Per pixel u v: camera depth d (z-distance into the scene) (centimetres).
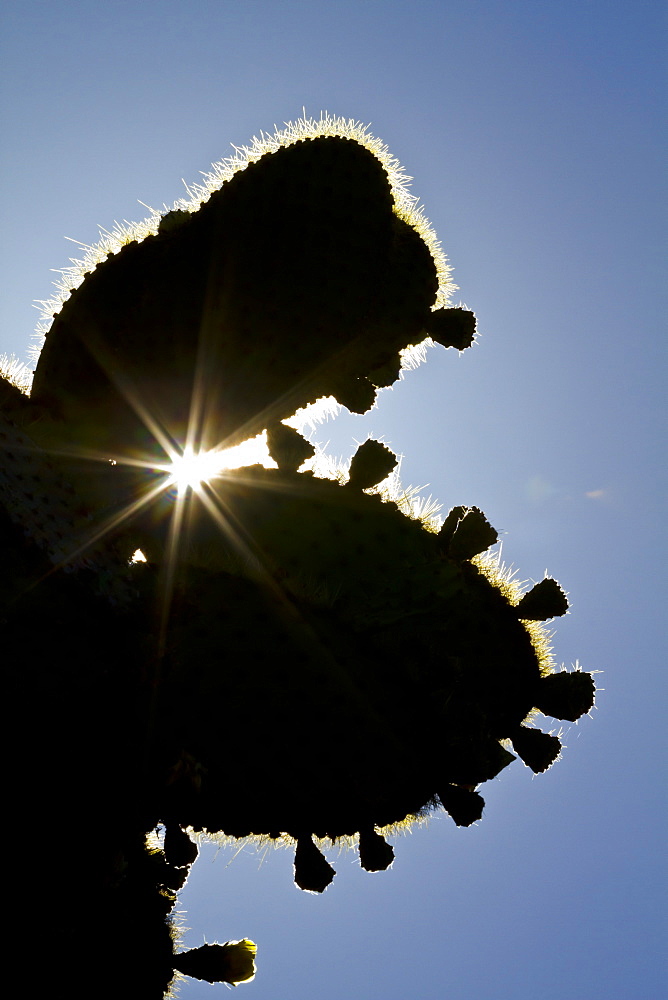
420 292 205
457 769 171
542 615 185
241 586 173
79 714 162
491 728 179
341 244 198
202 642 168
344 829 170
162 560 177
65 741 161
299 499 188
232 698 167
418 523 190
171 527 182
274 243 197
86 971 162
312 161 201
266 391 196
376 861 170
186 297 196
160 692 166
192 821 169
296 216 198
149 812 167
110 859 164
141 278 198
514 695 181
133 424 194
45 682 161
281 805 168
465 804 171
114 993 163
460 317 207
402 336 204
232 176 207
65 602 164
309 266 196
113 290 198
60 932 161
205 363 195
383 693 172
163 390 194
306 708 169
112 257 200
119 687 164
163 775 165
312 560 183
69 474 185
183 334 195
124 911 166
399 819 172
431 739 172
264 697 168
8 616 161
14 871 160
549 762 179
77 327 197
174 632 168
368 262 199
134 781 165
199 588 172
